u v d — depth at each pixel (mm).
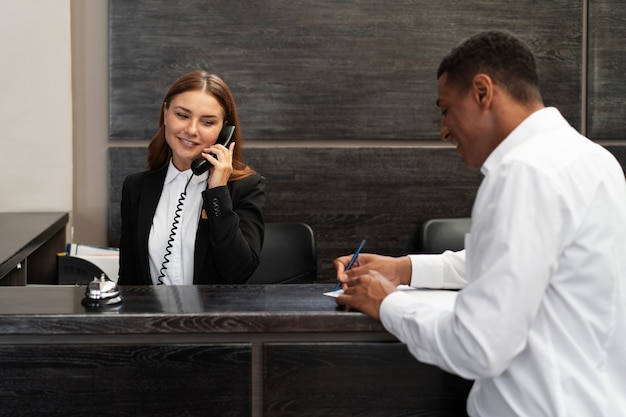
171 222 2303
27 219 3168
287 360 1521
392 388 1538
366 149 3518
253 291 1727
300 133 3490
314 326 1498
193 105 2254
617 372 1329
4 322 1470
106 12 3443
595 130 3557
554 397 1281
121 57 3404
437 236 3340
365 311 1476
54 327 1476
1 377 1491
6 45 3363
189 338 1515
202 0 3404
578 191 1272
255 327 1493
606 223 1285
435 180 3555
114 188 3465
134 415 1513
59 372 1496
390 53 3484
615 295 1294
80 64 3455
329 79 3477
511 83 1368
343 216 3533
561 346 1300
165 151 2389
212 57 3432
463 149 1448
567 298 1290
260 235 2342
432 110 3529
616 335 1309
